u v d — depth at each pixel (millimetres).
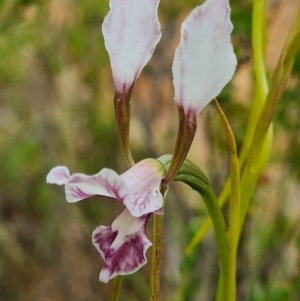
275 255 252
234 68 157
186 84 160
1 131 408
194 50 158
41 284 411
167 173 165
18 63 342
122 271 164
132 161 170
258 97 191
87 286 415
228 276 180
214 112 232
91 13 328
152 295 167
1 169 410
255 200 248
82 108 382
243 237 233
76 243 421
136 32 166
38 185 415
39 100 372
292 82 241
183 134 162
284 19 281
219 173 234
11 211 440
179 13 333
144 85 382
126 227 165
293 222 271
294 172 258
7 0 263
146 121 354
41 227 416
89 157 383
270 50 274
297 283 227
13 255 416
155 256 167
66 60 355
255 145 179
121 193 157
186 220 333
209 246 238
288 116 245
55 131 379
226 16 156
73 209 387
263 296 236
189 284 248
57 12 349
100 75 373
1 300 400
